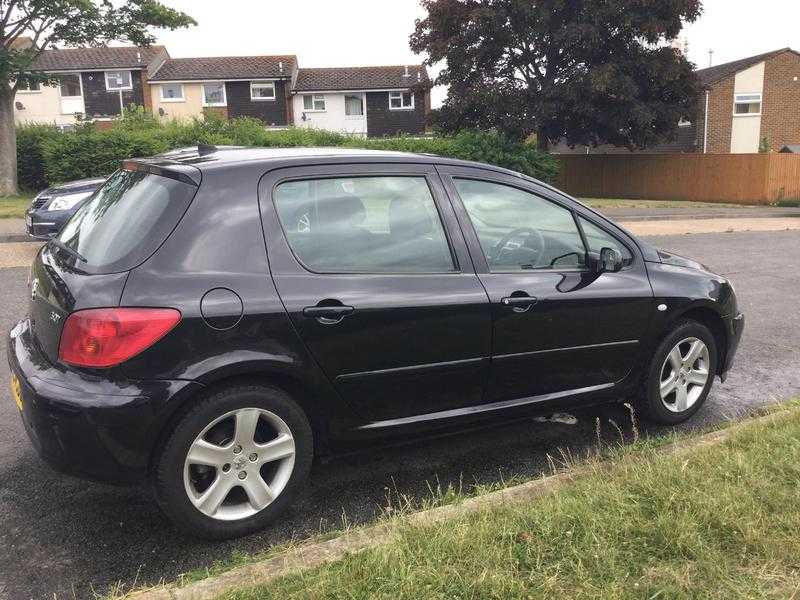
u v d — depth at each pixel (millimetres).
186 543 3105
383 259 3414
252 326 3018
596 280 3988
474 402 3695
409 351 3396
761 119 34156
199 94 43688
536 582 2498
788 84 33969
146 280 2900
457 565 2572
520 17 23453
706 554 2629
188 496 2980
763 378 5453
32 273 3580
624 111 24078
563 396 3961
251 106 44156
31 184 23062
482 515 2951
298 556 2721
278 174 3287
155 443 2922
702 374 4512
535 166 24531
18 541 3102
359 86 44250
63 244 3490
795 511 2904
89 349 2820
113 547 3064
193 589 2502
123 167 3771
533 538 2748
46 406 2842
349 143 24109
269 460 3176
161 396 2854
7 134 21125
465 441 4266
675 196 29406
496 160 23984
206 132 22391
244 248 3102
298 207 3297
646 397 4297
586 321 3914
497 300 3598
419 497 3549
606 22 23188
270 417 3137
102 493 3551
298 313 3107
